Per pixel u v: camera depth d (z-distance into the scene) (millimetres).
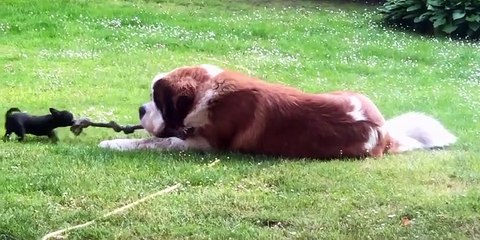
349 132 5047
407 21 10789
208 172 4578
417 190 4371
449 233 3867
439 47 9500
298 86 7410
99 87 7035
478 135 5816
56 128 5355
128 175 4504
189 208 4070
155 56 8422
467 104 6902
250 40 9414
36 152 4879
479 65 8719
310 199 4215
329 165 4809
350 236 3818
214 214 4020
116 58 8250
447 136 5477
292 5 11859
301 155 5020
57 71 7559
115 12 10352
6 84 6961
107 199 4168
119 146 5094
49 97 6574
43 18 9812
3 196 4160
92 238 3785
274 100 5043
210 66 5266
